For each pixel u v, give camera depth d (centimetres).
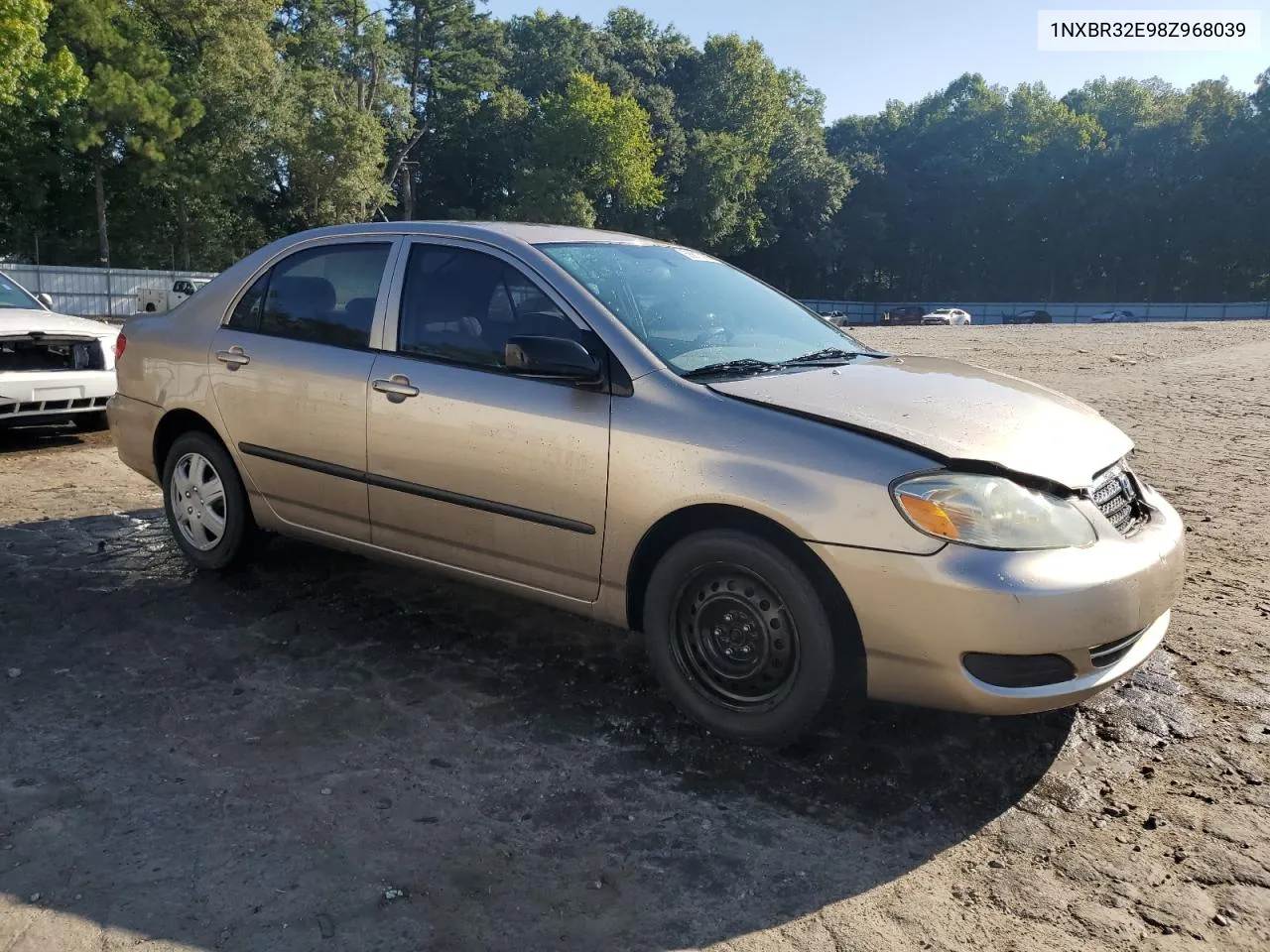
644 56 7762
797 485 296
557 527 346
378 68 5666
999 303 7256
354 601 451
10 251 4488
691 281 414
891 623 287
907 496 285
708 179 6581
